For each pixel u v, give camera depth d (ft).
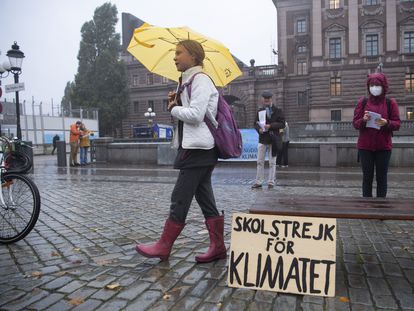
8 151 15.19
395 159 46.50
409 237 14.48
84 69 192.65
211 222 11.72
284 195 12.38
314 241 9.73
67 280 10.37
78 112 138.21
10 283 10.25
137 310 8.59
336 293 9.39
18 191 14.47
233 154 11.09
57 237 14.88
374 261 11.73
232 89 185.26
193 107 10.46
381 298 9.07
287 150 48.91
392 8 153.69
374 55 155.53
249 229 10.17
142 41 11.84
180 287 9.78
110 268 11.22
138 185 30.81
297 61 177.68
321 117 161.38
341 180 33.71
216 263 11.52
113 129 197.16
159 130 128.98
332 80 160.97
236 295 9.32
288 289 9.52
